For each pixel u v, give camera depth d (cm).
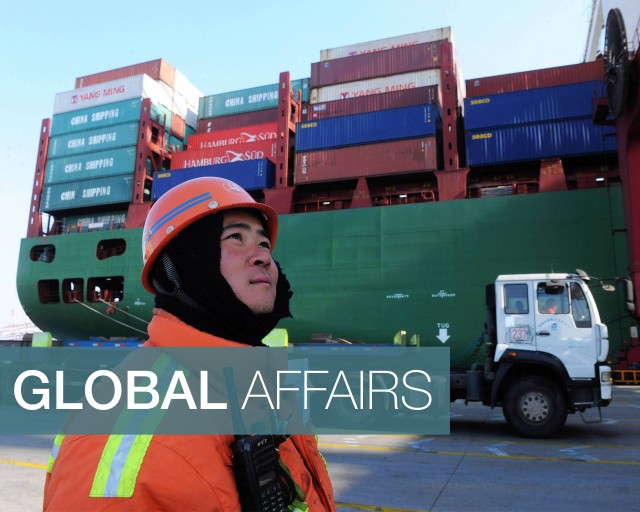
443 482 465
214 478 60
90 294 2564
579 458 566
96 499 56
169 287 78
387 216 2059
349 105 2453
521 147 2009
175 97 3158
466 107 2130
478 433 748
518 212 1897
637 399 1241
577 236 1805
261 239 84
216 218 80
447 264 1933
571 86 2017
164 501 57
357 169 2222
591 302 680
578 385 661
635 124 1462
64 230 2830
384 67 2581
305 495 81
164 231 77
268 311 80
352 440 688
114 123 2802
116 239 2520
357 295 2020
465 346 1848
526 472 502
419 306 1927
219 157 2641
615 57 1456
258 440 68
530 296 702
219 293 75
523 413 684
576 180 1997
